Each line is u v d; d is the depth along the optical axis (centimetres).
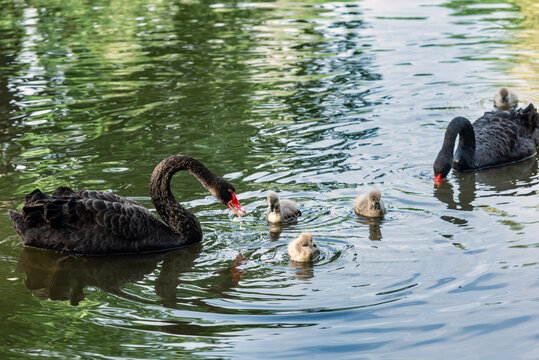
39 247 980
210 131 1377
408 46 1909
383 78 1664
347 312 776
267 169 1205
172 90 1625
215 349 711
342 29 2103
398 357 688
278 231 1009
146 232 973
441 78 1655
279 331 744
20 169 1215
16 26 2234
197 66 1798
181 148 1293
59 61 1875
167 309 801
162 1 2562
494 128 1313
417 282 838
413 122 1412
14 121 1456
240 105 1516
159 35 2103
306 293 825
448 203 1081
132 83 1684
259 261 921
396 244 947
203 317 779
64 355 706
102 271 916
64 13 2405
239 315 780
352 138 1334
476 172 1238
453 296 801
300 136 1345
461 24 2106
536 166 1262
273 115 1454
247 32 2108
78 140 1347
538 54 1794
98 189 1131
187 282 873
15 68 1819
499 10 2248
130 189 1131
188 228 993
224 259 934
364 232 991
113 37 2091
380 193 1033
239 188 1136
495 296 795
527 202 1073
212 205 1100
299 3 2464
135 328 760
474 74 1673
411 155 1264
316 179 1168
